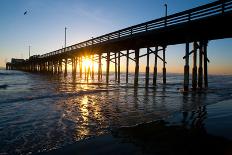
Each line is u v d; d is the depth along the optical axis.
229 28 14.02
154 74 20.31
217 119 7.68
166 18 15.03
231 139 5.50
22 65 84.25
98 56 28.83
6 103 10.88
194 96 14.30
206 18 12.62
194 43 16.23
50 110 9.09
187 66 15.97
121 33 19.36
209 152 4.67
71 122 7.14
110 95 14.16
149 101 11.73
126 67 24.73
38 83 25.03
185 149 4.85
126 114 8.37
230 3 11.62
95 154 4.61
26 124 6.92
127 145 5.08
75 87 20.09
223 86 27.08
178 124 6.91
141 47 20.80
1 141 5.35
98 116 8.00
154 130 6.25
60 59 41.53
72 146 5.04
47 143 5.23
